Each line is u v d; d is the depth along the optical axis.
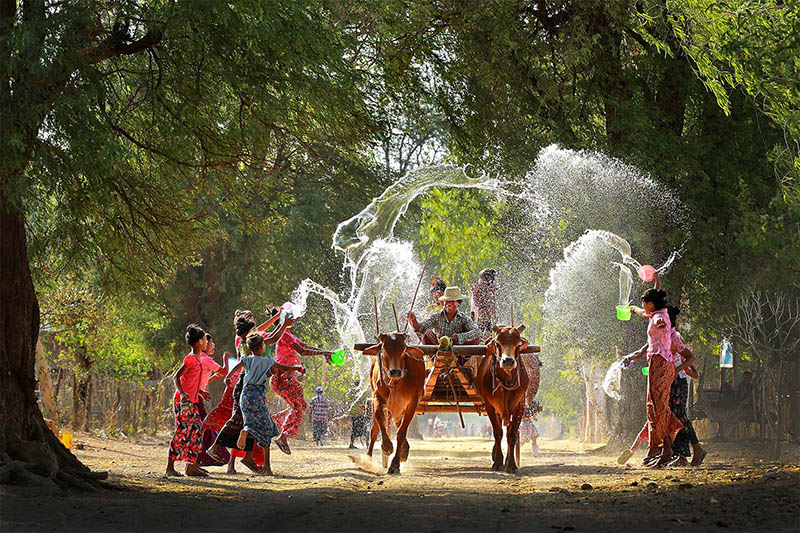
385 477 15.11
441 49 26.47
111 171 14.13
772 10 19.83
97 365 35.69
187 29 14.72
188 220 19.22
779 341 22.52
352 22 22.14
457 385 16.52
